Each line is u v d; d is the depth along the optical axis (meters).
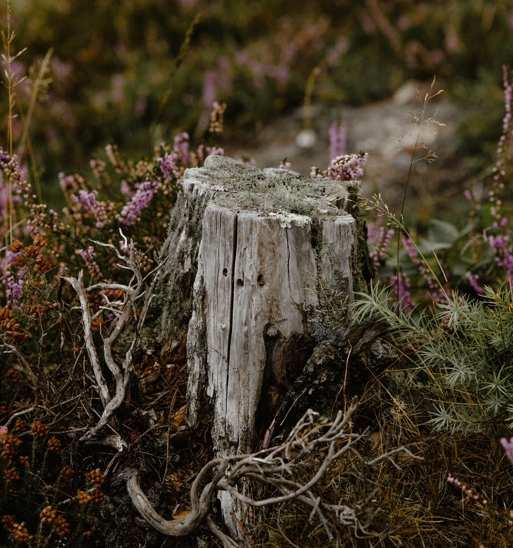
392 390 2.01
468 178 3.35
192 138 3.75
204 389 2.00
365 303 1.96
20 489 1.97
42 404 2.03
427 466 1.95
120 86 3.90
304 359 1.97
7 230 2.29
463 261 2.38
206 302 1.97
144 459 1.98
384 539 1.88
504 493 1.94
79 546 1.91
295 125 4.02
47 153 3.57
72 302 2.12
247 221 1.93
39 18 4.34
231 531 1.95
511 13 4.23
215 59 4.32
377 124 3.88
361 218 2.09
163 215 2.27
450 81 4.14
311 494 1.83
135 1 4.57
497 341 1.93
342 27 4.68
